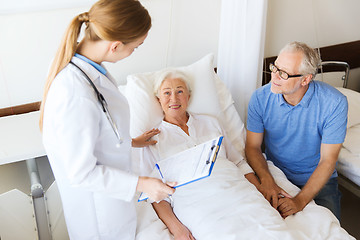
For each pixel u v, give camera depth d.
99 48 1.03
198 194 1.50
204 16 2.25
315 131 1.69
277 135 1.80
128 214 1.36
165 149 1.66
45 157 1.90
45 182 1.84
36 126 1.74
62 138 0.99
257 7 1.93
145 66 2.23
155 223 1.50
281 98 1.66
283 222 1.41
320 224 1.47
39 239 1.63
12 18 1.78
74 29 1.00
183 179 1.16
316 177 1.65
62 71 1.01
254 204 1.44
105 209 1.26
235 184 1.54
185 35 2.26
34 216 1.64
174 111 1.71
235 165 1.69
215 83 2.06
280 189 1.65
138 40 1.02
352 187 2.09
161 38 2.20
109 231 1.32
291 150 1.80
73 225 1.31
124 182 1.09
